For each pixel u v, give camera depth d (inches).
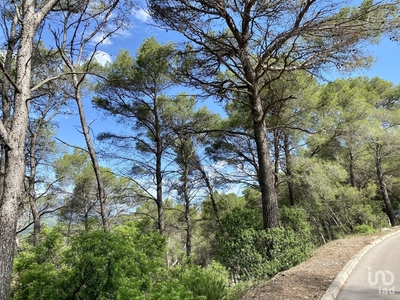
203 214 759.7
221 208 723.4
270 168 346.6
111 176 737.0
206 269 249.6
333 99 514.0
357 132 491.5
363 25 311.1
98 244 141.4
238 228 327.6
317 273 221.1
